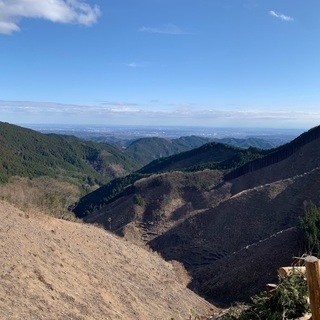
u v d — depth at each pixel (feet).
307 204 165.89
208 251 172.14
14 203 96.43
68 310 51.80
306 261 22.03
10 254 58.13
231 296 111.04
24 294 48.75
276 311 28.02
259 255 121.49
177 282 101.24
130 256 98.78
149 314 68.64
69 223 96.68
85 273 70.33
